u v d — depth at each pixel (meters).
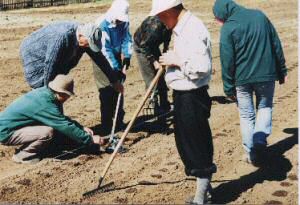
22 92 10.88
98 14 24.19
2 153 7.59
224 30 6.59
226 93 6.86
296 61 14.44
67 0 29.64
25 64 7.42
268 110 6.90
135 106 10.12
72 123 7.12
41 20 21.36
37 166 7.14
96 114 9.54
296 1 30.00
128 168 7.09
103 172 6.40
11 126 7.12
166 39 8.69
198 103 5.56
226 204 6.08
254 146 7.00
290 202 6.16
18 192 6.37
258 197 6.28
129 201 6.14
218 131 8.60
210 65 5.48
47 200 6.17
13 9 26.52
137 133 8.46
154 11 5.52
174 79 5.56
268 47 6.64
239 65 6.69
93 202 6.13
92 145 7.61
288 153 7.59
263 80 6.66
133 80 12.36
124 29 8.12
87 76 12.47
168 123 8.99
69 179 6.74
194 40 5.43
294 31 19.83
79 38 7.26
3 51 14.91
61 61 7.38
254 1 30.06
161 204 6.07
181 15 5.52
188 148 5.63
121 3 8.05
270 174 6.91
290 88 11.43
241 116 6.99
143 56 8.94
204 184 5.72
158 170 7.04
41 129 7.14
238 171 7.02
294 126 8.79
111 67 7.86
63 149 7.71
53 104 7.06
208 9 27.14
